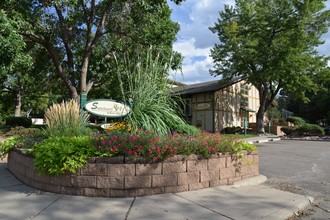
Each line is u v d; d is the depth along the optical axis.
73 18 15.00
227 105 30.09
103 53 16.66
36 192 4.80
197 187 5.12
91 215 3.79
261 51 23.25
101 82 17.89
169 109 7.03
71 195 4.65
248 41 24.66
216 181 5.39
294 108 54.09
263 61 23.61
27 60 11.29
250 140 19.28
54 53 14.49
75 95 14.54
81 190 4.64
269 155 11.14
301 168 7.98
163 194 4.77
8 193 4.75
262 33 23.67
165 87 7.25
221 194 4.84
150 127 6.27
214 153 5.38
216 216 3.81
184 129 6.92
